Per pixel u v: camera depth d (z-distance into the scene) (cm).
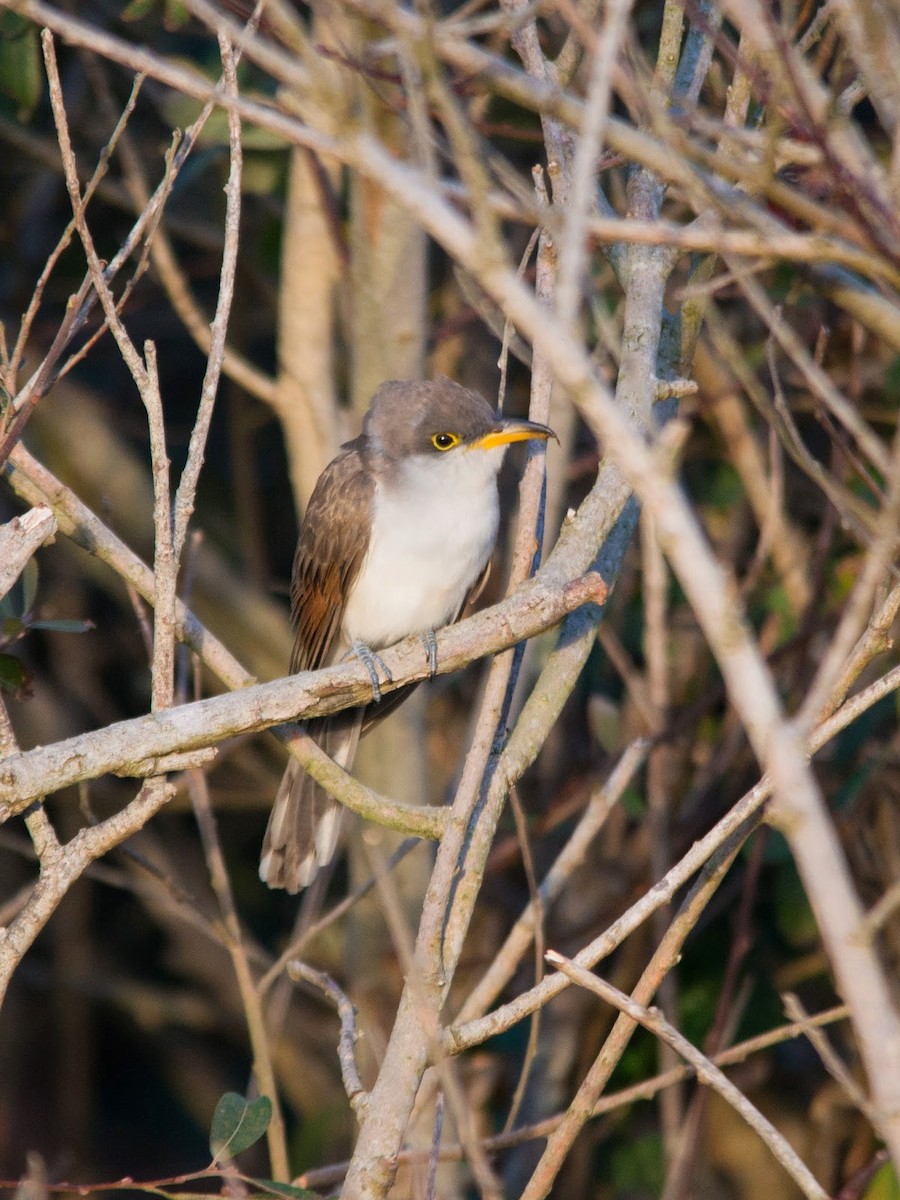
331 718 877
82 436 1277
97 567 1312
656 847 1024
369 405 945
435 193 434
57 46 1315
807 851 399
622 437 400
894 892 471
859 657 593
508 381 1301
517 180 555
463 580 951
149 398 609
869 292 621
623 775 873
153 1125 1547
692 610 1202
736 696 440
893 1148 407
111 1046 1581
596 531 696
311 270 1002
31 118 1246
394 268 888
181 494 628
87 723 1434
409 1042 597
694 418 1187
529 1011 611
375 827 875
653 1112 1149
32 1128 1487
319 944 1293
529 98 493
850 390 1039
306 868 872
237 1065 1512
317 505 959
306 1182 782
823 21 618
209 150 1112
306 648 987
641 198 723
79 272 1362
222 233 1337
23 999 1521
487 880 1188
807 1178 527
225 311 629
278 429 1505
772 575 1170
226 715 632
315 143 496
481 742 625
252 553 1364
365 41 596
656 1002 1079
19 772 595
